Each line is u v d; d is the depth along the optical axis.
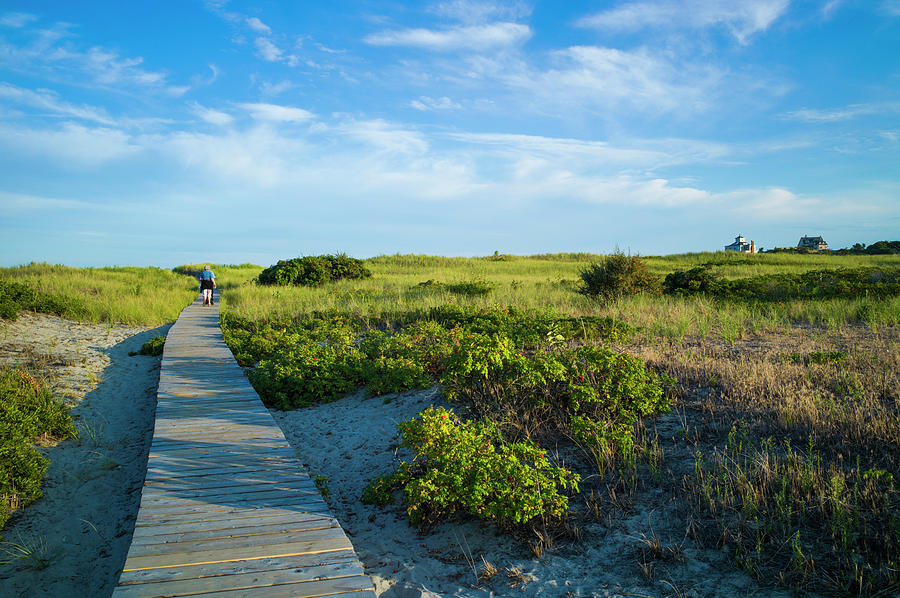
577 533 4.68
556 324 11.61
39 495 6.11
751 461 5.46
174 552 4.01
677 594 3.79
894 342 10.52
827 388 7.46
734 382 7.75
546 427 6.96
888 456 5.17
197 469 5.71
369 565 4.52
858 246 50.50
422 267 41.94
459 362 7.11
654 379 7.73
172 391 9.05
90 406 9.52
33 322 16.05
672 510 4.91
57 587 4.64
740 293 18.81
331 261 33.25
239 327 17.16
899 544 3.93
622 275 19.06
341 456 7.19
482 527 4.98
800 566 3.87
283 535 4.30
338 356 10.80
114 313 19.42
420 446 5.54
